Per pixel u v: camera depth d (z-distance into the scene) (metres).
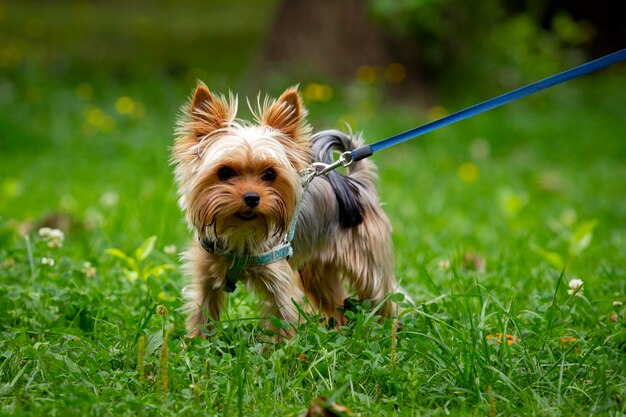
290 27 17.86
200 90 5.34
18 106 15.84
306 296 6.20
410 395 4.57
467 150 14.95
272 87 17.16
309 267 6.13
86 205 10.22
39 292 6.08
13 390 4.57
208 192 5.18
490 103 5.45
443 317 5.79
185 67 20.28
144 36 26.23
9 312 5.81
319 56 17.69
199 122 5.34
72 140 14.26
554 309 5.61
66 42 24.67
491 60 18.36
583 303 6.17
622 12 24.31
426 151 14.71
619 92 20.14
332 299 6.29
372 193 6.17
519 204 9.48
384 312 6.06
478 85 18.08
